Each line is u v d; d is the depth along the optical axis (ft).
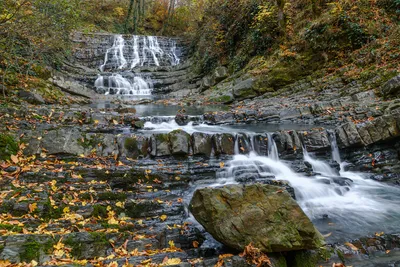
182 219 12.70
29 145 14.79
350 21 34.42
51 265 8.08
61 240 9.25
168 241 10.95
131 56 67.21
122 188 13.93
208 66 53.11
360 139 19.03
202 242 11.12
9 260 8.14
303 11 40.83
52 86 34.83
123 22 84.07
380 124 18.92
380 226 13.26
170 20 88.99
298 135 19.69
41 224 10.49
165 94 49.98
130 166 15.24
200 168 15.98
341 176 18.24
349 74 31.14
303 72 37.27
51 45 35.04
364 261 10.34
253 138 18.70
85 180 13.52
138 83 52.19
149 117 24.40
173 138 17.10
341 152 19.89
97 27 73.05
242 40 48.42
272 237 9.57
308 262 9.89
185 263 8.77
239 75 43.70
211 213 10.14
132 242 10.12
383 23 33.35
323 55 36.17
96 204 12.16
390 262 10.23
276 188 10.78
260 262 8.99
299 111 27.25
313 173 17.48
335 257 10.28
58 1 30.35
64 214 11.35
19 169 13.05
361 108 23.32
